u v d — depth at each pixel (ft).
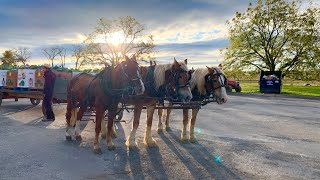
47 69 35.37
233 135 30.07
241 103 65.05
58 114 42.96
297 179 17.69
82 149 23.21
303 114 46.78
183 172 18.44
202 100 26.25
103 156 21.42
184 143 26.02
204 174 18.19
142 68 24.81
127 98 22.58
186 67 23.29
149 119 24.52
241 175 18.16
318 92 102.53
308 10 105.91
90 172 18.04
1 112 43.57
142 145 24.88
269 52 111.45
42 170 18.22
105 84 21.58
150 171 18.48
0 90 45.73
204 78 25.30
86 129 31.37
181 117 42.42
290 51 107.24
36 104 53.98
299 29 106.01
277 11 107.24
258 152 23.58
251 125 36.27
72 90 26.09
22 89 43.73
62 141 25.76
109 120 22.71
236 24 116.16
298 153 23.54
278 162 21.04
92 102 23.66
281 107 57.00
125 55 21.26
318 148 25.23
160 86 23.82
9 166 18.89
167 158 21.35
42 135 28.07
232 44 116.88
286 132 32.07
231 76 121.70
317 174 18.63
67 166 19.07
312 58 104.37
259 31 111.45
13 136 27.45
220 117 42.83
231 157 21.99
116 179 16.99
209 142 26.63
